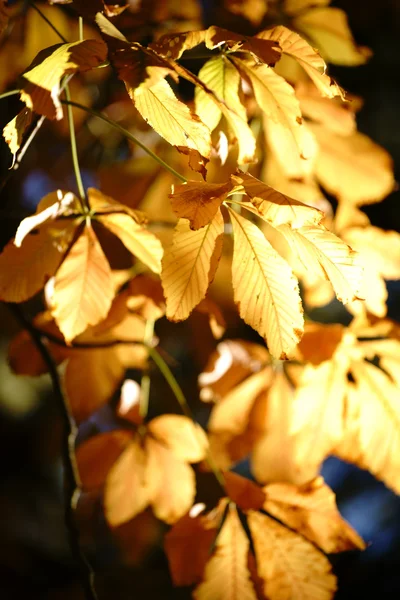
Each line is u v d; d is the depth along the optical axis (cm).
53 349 146
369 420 139
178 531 135
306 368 139
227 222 148
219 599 132
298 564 133
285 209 116
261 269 119
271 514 136
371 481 224
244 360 149
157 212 155
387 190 147
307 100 144
